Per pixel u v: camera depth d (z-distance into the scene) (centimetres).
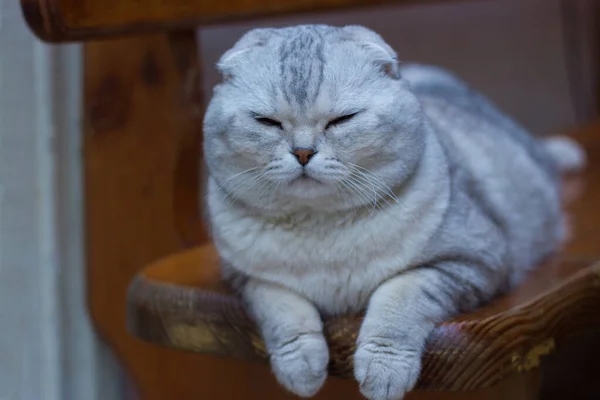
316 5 106
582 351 119
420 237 85
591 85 177
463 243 87
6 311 119
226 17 100
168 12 96
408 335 81
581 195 125
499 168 106
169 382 115
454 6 161
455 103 117
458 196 90
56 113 116
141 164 114
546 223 109
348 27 88
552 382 119
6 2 113
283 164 83
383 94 84
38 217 117
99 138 114
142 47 112
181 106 104
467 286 86
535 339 84
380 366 80
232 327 87
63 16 89
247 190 85
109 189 115
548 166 125
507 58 170
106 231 115
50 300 118
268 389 108
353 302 86
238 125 84
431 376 82
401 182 85
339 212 85
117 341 116
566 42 174
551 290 87
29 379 119
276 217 86
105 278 116
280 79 83
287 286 86
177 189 106
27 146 116
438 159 88
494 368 82
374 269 85
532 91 174
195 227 106
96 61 112
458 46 164
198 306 89
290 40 86
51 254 117
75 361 121
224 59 87
